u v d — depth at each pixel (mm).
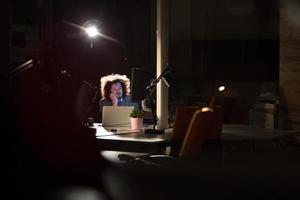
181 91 11148
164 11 5016
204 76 11297
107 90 5520
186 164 4086
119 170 3809
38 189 3070
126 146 4066
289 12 7766
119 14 10453
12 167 3064
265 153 5371
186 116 4277
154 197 3521
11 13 7754
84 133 3174
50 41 8641
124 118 5156
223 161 4250
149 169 4062
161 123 4984
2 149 3064
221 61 11398
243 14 11047
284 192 4035
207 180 4051
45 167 3088
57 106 3150
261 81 11031
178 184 3924
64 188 3107
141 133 4652
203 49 11266
